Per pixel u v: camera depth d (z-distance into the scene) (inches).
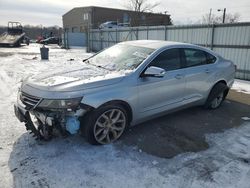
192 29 512.1
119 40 828.6
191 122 184.2
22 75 351.9
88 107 126.2
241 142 154.2
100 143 138.5
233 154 138.5
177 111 194.4
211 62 202.7
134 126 170.1
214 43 469.1
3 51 848.3
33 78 143.7
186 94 181.5
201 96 196.5
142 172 118.0
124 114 144.0
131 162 125.6
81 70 151.7
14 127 158.4
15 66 445.7
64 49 1143.6
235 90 314.7
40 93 125.6
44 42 1663.4
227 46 445.1
